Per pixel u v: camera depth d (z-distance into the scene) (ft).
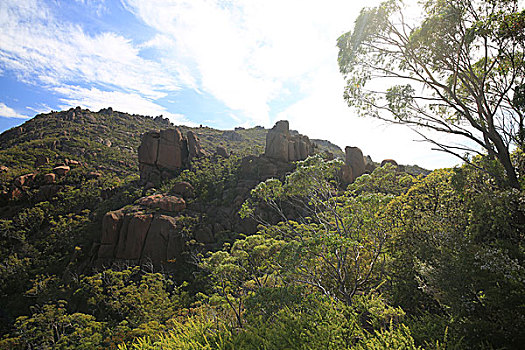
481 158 29.01
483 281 21.38
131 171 252.42
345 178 124.98
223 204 146.30
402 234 33.55
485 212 24.68
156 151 181.27
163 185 166.40
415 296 31.45
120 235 123.44
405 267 33.32
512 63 27.25
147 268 113.19
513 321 19.76
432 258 26.66
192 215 136.26
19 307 108.06
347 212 35.83
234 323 36.06
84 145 275.39
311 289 34.96
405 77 32.30
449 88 30.96
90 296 96.84
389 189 41.16
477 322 21.02
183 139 196.13
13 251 140.77
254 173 156.97
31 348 77.30
